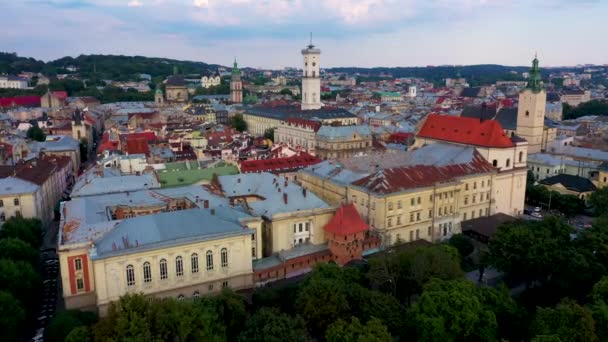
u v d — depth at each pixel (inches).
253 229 5413.4
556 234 5674.2
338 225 5866.1
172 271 4879.4
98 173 7337.6
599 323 3907.5
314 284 4340.6
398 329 4195.4
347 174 7204.7
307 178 7706.7
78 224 5123.0
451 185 7017.7
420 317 4052.7
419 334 4089.6
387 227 6471.5
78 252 4859.7
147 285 4793.3
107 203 5821.9
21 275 4795.8
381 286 5088.6
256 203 6200.8
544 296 5428.2
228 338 4116.6
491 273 6028.5
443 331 3976.4
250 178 6815.9
